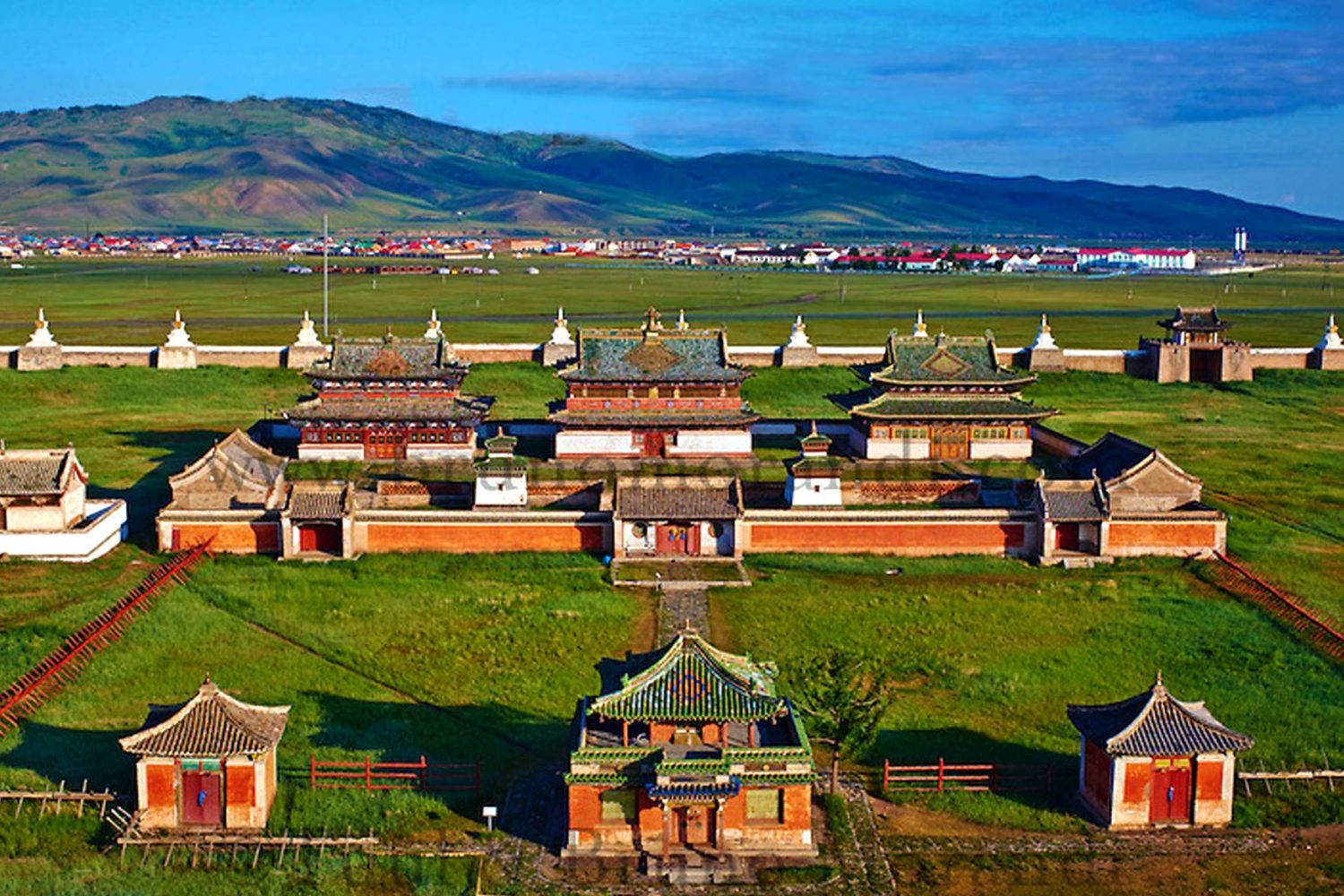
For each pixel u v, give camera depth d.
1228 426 140.25
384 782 58.09
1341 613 81.12
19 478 91.31
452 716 65.25
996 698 67.94
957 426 112.06
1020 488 104.50
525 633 77.06
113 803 55.31
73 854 52.19
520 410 141.00
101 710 64.94
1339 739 62.44
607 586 86.75
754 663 59.53
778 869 51.44
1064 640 76.81
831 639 76.50
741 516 93.19
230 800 53.69
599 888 50.12
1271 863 52.25
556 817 55.38
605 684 55.22
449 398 113.19
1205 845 53.66
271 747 53.91
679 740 53.00
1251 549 95.00
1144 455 99.25
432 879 50.41
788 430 125.88
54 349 152.62
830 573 90.94
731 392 111.75
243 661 71.81
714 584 87.00
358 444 112.00
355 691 68.12
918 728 64.38
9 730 62.00
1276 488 113.19
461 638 76.06
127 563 90.06
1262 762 59.94
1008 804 57.03
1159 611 82.00
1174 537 94.25
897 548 95.31
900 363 114.06
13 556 89.50
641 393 111.25
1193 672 71.38
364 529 93.75
